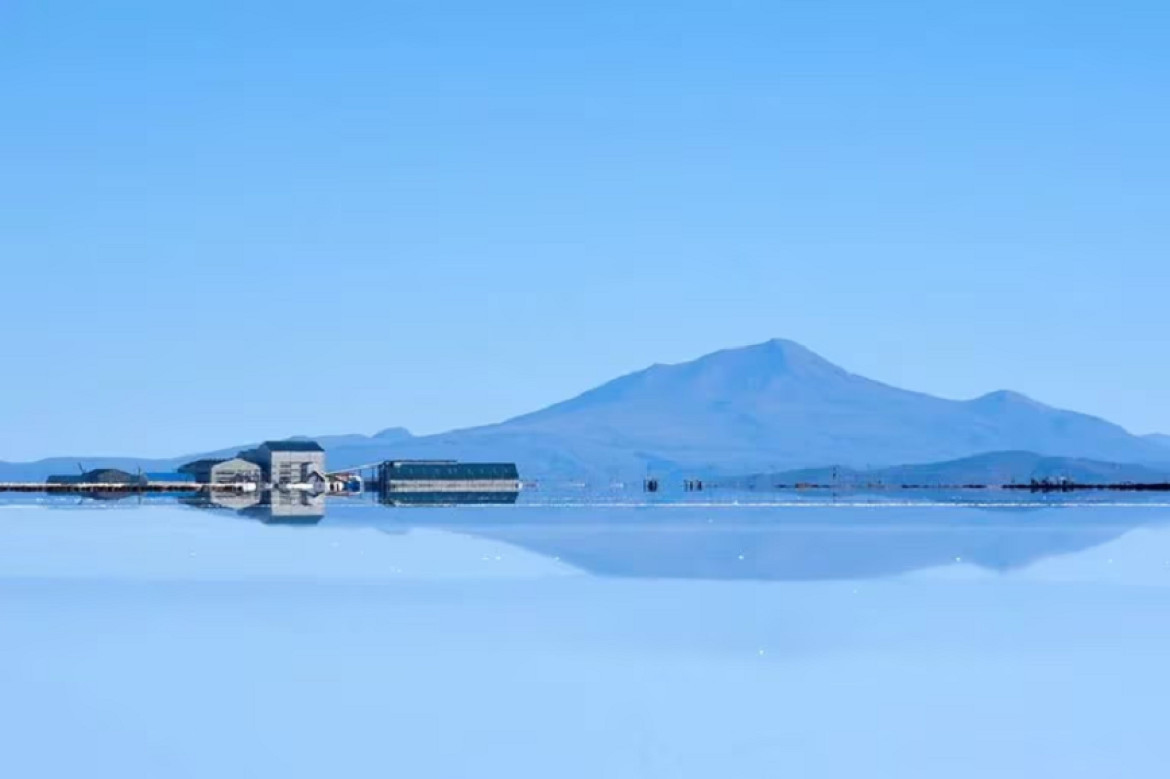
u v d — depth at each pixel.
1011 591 58.06
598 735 30.12
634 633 44.38
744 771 27.55
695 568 69.94
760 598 54.91
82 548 83.62
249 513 142.88
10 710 32.59
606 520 129.88
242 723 31.27
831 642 42.47
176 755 28.61
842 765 27.92
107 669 37.81
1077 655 40.31
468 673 37.09
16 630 45.41
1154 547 87.06
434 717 31.73
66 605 52.19
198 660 39.28
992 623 46.97
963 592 57.78
